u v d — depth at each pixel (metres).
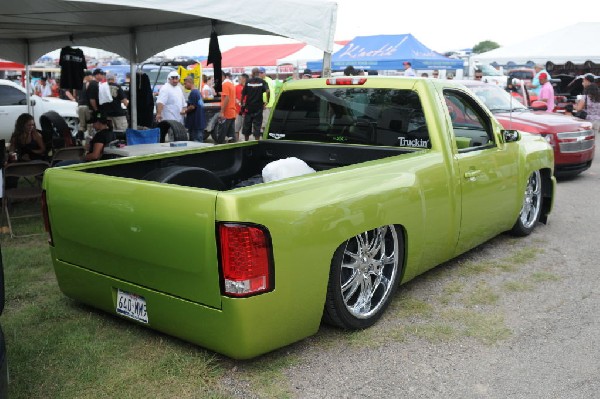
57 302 4.31
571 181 9.79
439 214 4.37
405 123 4.60
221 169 5.09
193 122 12.39
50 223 3.91
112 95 11.88
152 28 9.40
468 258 5.46
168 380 3.23
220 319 3.10
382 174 3.85
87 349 3.56
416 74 19.89
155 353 3.52
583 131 9.60
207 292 3.11
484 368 3.43
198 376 3.26
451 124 4.64
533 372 3.38
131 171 4.30
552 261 5.40
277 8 6.27
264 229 3.05
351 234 3.53
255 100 14.83
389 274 4.05
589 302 4.43
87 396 3.08
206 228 3.02
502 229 5.64
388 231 3.97
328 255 3.40
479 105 5.12
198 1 5.87
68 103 15.76
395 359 3.52
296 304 3.28
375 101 4.74
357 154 4.80
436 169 4.33
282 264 3.15
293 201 3.22
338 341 3.73
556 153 9.38
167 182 3.89
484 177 4.93
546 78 14.59
